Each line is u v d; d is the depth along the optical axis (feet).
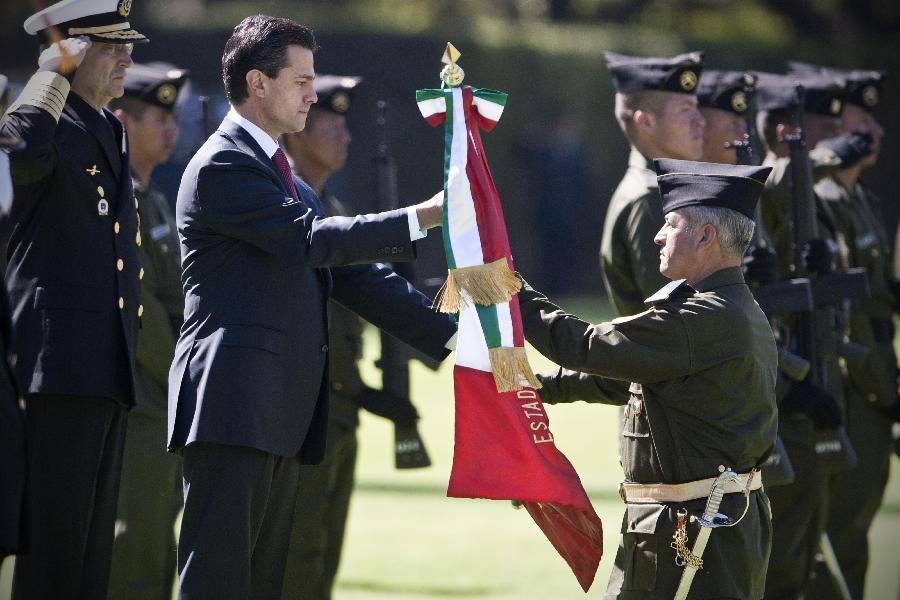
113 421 64.80
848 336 96.17
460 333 61.26
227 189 59.06
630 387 63.82
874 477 96.32
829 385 87.45
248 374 58.95
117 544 78.54
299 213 58.80
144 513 79.10
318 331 61.72
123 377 63.98
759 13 359.87
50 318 62.34
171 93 83.76
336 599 91.04
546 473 61.98
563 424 163.63
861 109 105.40
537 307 63.05
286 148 90.43
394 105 279.69
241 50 60.64
